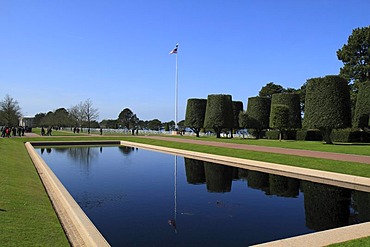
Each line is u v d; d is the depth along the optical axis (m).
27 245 6.00
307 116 33.47
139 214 9.85
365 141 36.03
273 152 22.16
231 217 9.56
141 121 113.81
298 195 12.51
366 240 6.19
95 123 111.56
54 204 10.01
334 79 31.88
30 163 18.62
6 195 9.38
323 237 6.39
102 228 8.48
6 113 68.69
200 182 15.33
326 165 16.45
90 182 15.27
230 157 22.19
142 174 17.67
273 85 78.62
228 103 48.19
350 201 11.51
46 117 117.00
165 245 7.30
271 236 7.94
